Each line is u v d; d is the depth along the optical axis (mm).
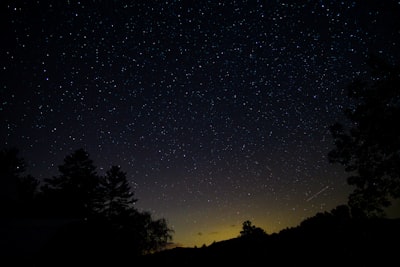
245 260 9656
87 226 15219
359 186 16016
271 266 8719
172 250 12781
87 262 13812
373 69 15492
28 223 11016
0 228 10211
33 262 9945
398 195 15250
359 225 11422
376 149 15711
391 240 8969
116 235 17312
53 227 11094
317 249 9484
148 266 10984
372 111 15484
